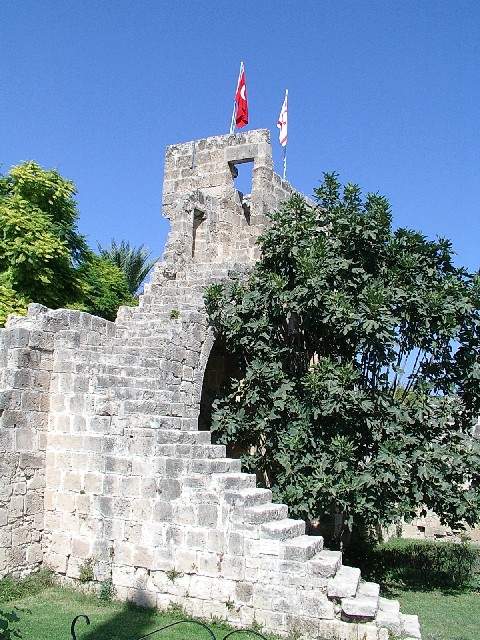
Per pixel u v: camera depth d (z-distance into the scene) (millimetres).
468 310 15078
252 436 16391
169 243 21234
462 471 15398
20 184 23953
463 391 16109
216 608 10938
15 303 21578
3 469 12297
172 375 14570
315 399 14711
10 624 10305
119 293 30078
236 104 24969
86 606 11406
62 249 23359
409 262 15344
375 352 15164
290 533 11000
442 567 17719
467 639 11125
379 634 9922
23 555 12422
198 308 16656
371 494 14344
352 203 16375
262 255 17219
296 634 10242
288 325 16656
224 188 23500
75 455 12719
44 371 13242
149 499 11789
